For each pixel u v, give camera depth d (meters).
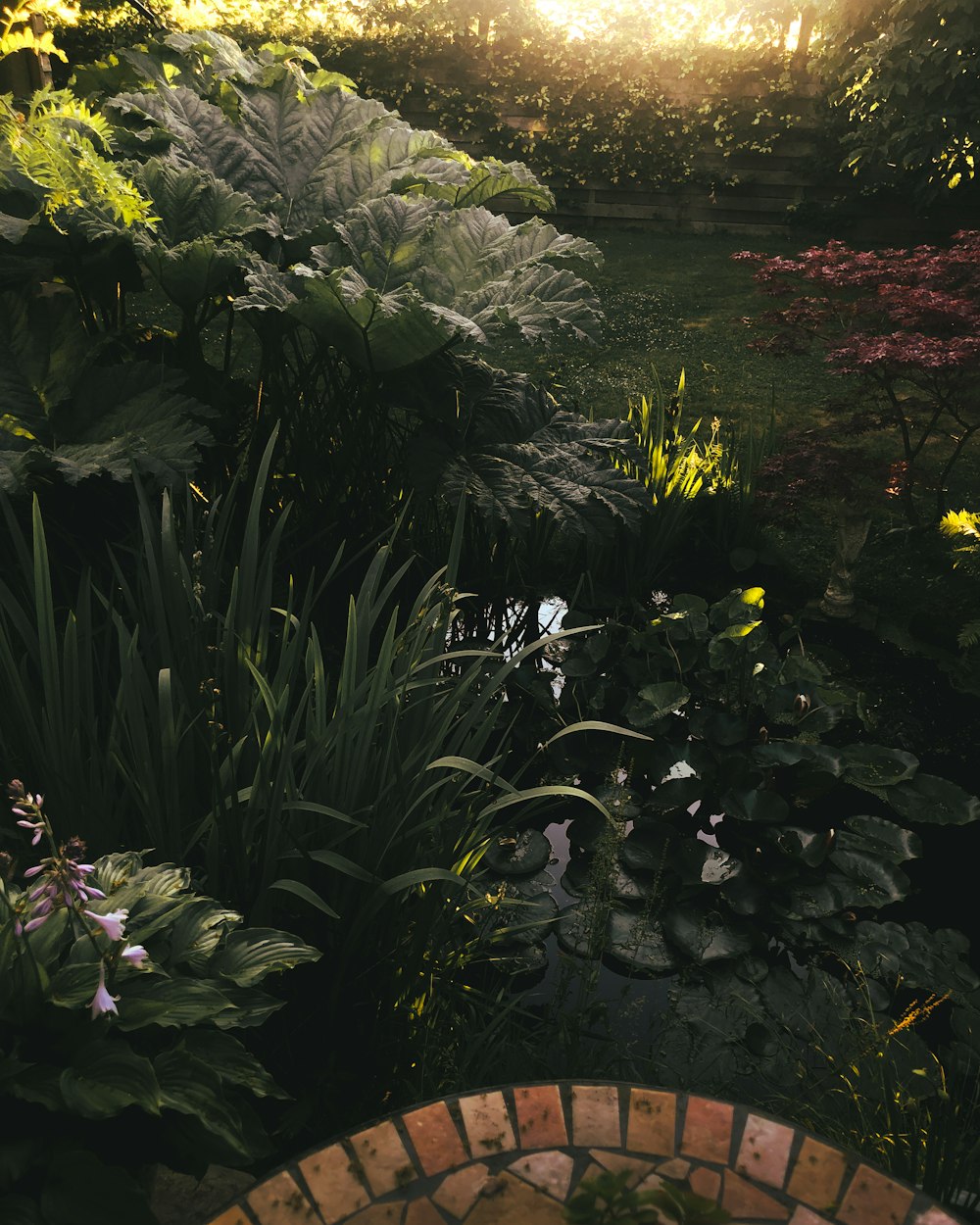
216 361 5.25
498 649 3.32
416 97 8.64
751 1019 2.16
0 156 3.05
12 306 3.06
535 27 8.28
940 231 8.46
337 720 1.83
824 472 3.43
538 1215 1.04
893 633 3.47
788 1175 1.09
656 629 3.25
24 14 3.46
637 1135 1.14
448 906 2.07
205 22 9.04
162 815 1.78
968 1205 1.59
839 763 2.76
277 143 3.78
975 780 2.90
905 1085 1.95
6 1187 1.22
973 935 2.42
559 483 3.20
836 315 3.77
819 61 7.87
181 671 2.03
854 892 2.44
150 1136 1.35
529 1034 2.07
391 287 3.36
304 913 1.83
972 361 3.27
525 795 1.89
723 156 8.48
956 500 4.39
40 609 1.72
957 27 6.89
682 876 2.46
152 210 3.29
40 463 2.69
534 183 3.89
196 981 1.38
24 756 1.92
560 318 3.14
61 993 1.32
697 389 5.45
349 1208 1.05
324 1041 1.86
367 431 3.43
